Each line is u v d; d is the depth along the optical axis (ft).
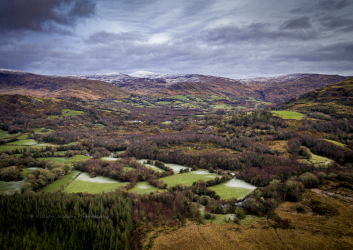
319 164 313.94
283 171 280.31
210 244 134.31
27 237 136.98
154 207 189.88
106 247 134.92
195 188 246.06
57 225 152.46
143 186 269.03
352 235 131.34
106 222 158.30
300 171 276.62
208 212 180.65
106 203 191.31
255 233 142.72
